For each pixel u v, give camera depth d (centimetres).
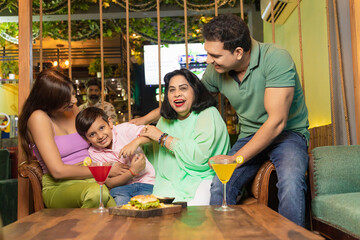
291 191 186
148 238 105
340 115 300
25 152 220
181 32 715
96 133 222
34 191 210
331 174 202
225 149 229
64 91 212
